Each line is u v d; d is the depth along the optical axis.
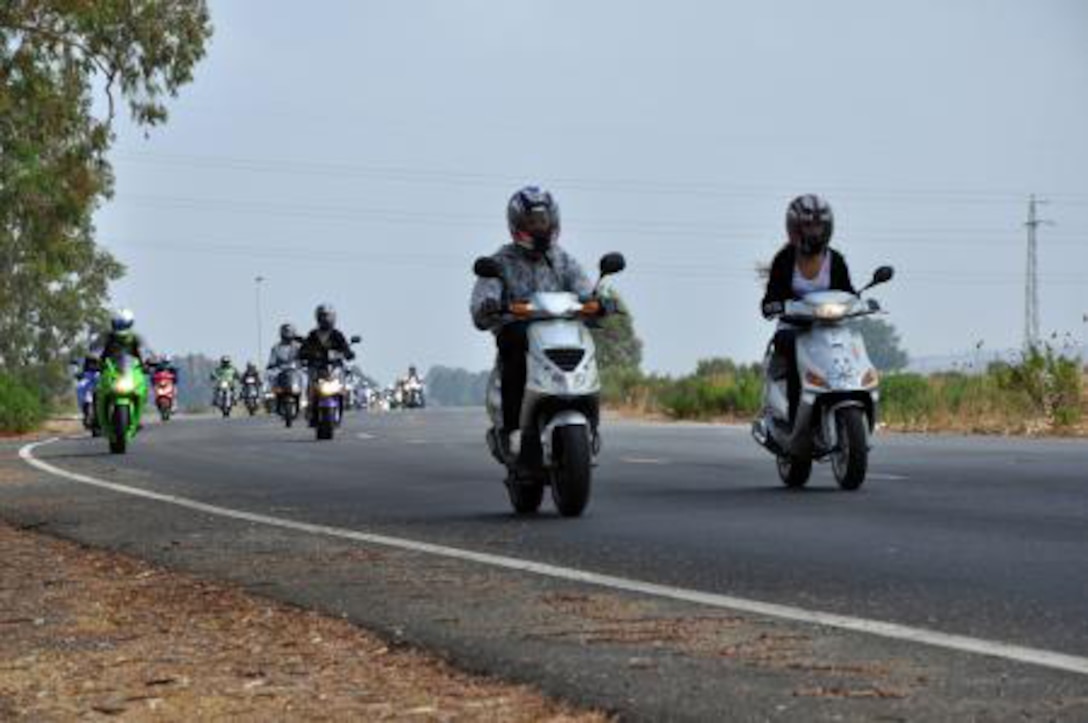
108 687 10.77
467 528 20.16
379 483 28.84
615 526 19.70
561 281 21.69
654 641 11.55
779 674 10.20
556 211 21.58
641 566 15.85
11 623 13.69
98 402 41.44
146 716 9.93
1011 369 48.59
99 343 42.72
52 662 11.73
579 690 10.07
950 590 13.51
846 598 13.29
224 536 20.02
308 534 20.00
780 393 24.98
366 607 13.76
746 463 32.41
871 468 28.92
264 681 10.80
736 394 64.88
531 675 10.59
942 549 16.42
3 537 21.31
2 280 137.88
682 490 25.27
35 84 53.31
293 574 16.17
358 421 64.62
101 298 145.12
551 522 20.50
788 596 13.53
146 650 12.14
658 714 9.37
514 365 21.25
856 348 24.11
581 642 11.62
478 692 10.23
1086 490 23.67
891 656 10.66
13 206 68.00
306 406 47.84
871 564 15.40
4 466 36.88
